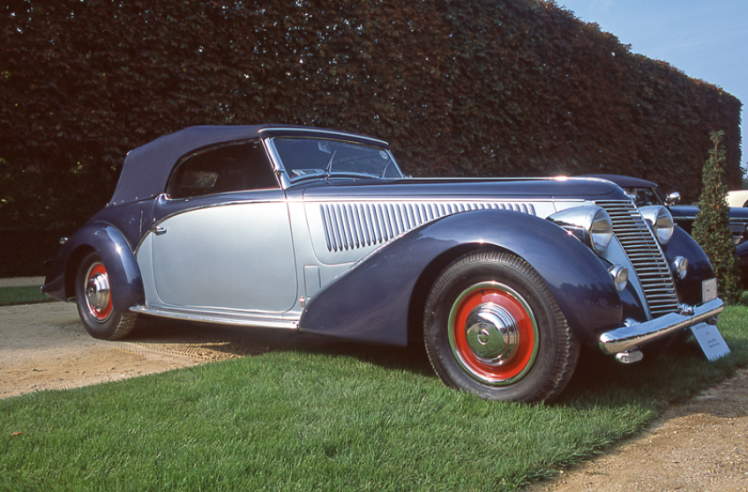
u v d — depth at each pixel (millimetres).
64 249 4156
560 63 10977
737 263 6254
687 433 2055
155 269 3639
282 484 1535
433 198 2746
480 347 2307
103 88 6234
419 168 8562
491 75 9602
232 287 3240
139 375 2889
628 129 12625
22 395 2393
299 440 1834
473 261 2332
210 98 6766
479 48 9375
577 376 2668
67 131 6145
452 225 2383
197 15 6688
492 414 2127
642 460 1820
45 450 1764
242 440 1846
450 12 9109
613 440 1961
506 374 2293
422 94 8672
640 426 2092
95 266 3994
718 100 15992
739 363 2998
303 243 2990
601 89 11836
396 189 2863
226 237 3262
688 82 14695
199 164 3602
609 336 2088
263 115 7125
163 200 3645
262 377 2619
